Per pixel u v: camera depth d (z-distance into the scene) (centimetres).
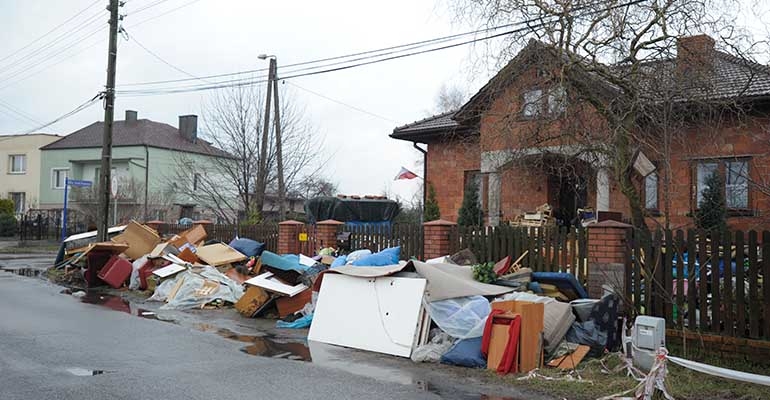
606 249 974
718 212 1397
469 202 1919
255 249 1700
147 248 1806
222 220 3584
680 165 1429
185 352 891
